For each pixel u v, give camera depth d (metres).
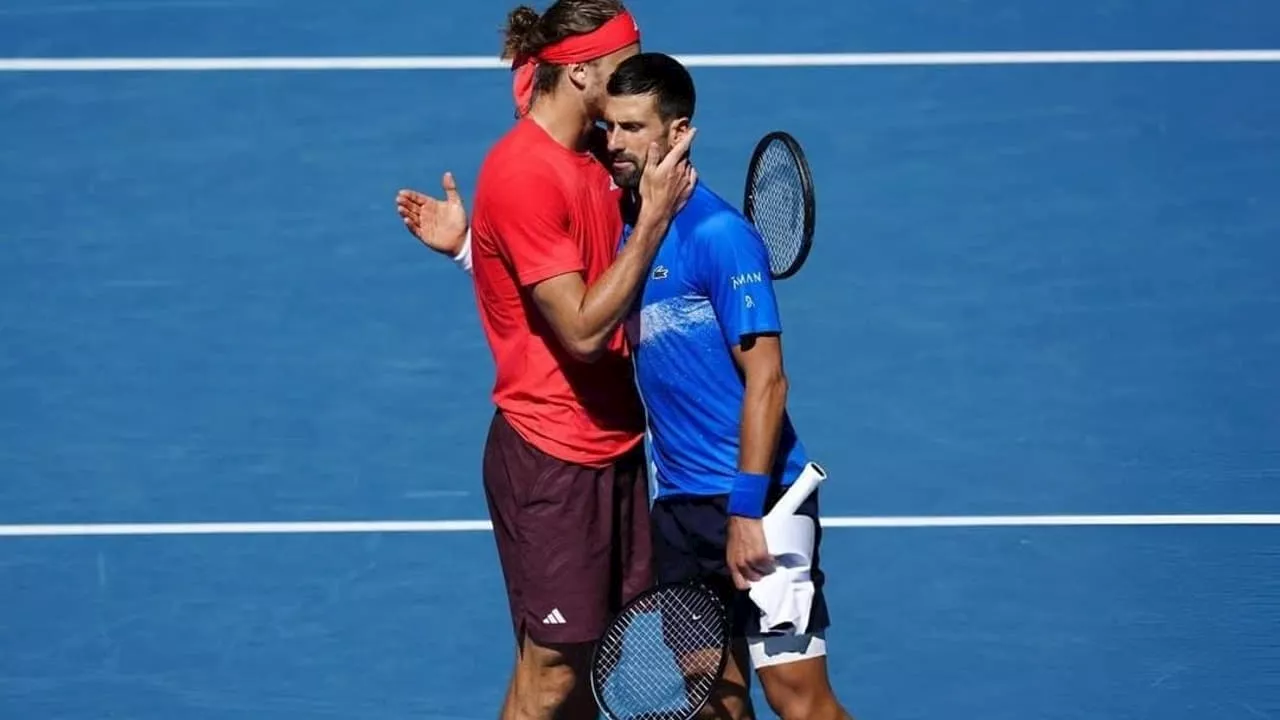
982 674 27.48
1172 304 34.59
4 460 31.39
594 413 22.72
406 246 36.03
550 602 22.91
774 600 21.70
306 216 36.56
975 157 37.72
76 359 33.44
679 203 21.08
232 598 28.89
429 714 26.80
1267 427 32.06
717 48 39.84
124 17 40.53
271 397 32.81
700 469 22.36
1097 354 33.56
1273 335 33.94
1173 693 27.05
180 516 30.47
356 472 31.34
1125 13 40.75
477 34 40.41
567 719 24.38
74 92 39.00
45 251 35.56
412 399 32.84
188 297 34.78
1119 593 28.92
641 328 22.02
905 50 39.91
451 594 29.03
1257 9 40.78
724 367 21.92
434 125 38.47
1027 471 31.28
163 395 32.78
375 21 40.62
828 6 40.91
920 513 30.50
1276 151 37.81
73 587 29.03
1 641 27.95
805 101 38.81
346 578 29.30
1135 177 37.28
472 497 30.92
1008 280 35.12
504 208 21.67
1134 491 30.88
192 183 37.16
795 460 22.59
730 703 23.52
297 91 39.16
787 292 34.84
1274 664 27.55
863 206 36.62
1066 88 39.19
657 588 21.91
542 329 22.58
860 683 27.30
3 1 40.78
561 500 22.77
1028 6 40.91
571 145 22.30
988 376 33.16
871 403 32.59
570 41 21.83
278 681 27.33
